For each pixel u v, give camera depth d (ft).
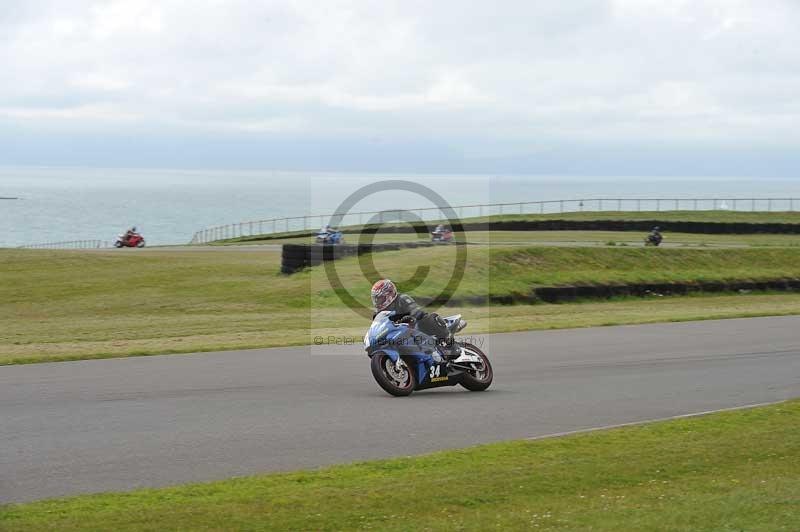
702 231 205.26
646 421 35.58
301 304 95.66
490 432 33.14
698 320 79.92
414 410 37.06
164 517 21.43
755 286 126.52
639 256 136.05
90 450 29.27
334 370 48.47
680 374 48.01
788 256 148.77
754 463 27.86
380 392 41.55
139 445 30.07
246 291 104.73
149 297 103.40
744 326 73.87
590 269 126.11
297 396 40.09
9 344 62.34
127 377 44.91
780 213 245.65
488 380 42.42
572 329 71.77
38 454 28.68
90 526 20.71
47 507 22.57
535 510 22.20
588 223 206.90
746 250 148.77
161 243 394.52
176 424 33.55
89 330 73.92
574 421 35.42
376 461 28.07
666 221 206.39
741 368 50.39
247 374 46.52
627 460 27.99
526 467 27.07
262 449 29.84
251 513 21.81
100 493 24.17
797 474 26.48
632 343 61.82
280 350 56.95
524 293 106.63
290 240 213.05
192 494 23.91
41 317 91.30
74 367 48.47
